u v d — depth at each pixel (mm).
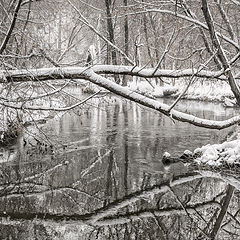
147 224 7328
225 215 7809
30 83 9102
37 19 9672
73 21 10266
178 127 17531
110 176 10047
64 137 14797
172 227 7137
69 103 10469
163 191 9070
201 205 8312
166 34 13148
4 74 8641
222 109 23938
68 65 9641
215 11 13820
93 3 12250
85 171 10508
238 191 9117
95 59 8969
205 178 10016
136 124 18438
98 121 19422
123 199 8633
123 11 12945
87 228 7074
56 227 7062
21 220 7387
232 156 10766
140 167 10883
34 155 12023
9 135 13617
